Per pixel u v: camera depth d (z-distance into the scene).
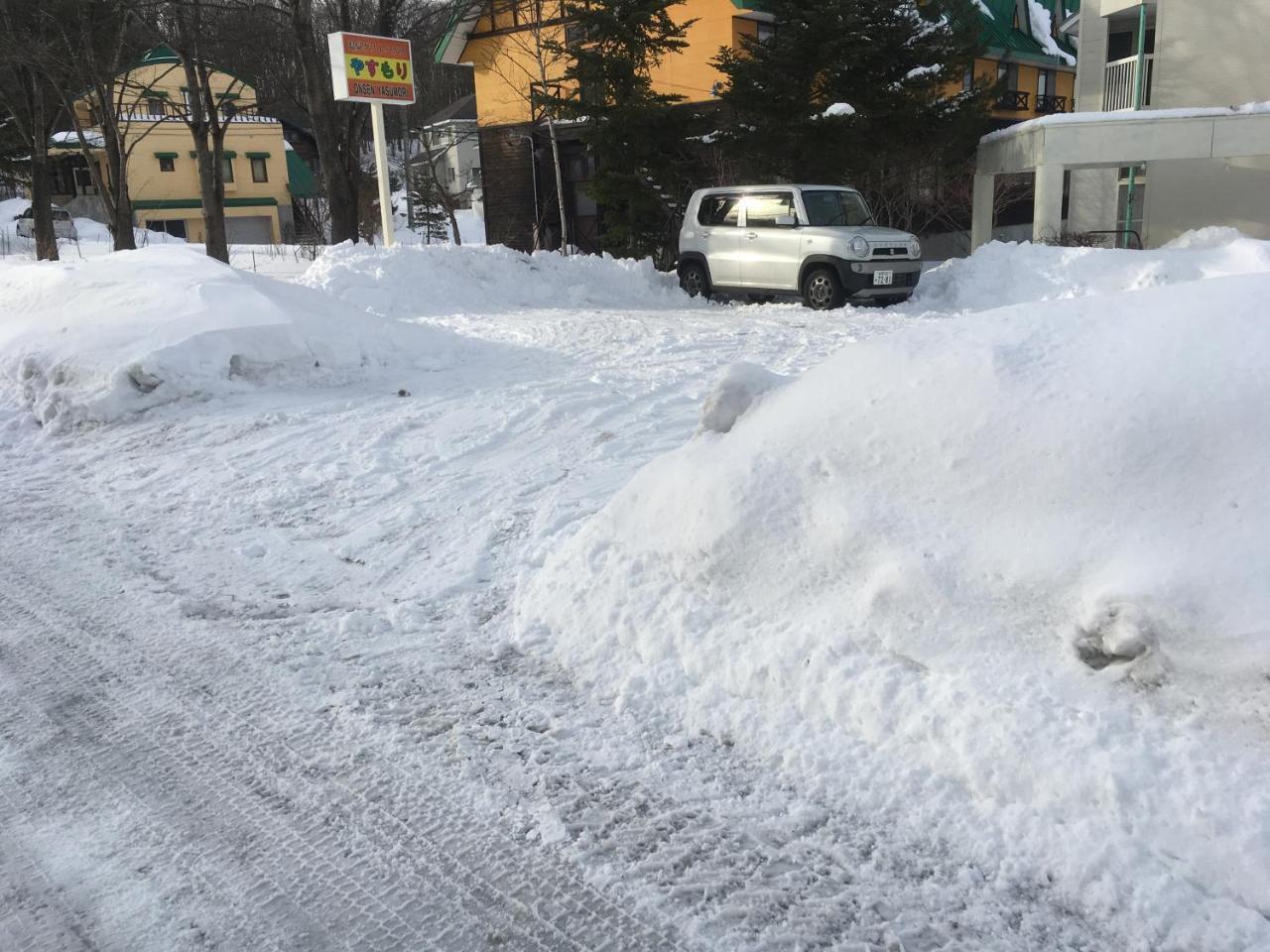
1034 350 3.61
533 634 4.22
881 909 2.58
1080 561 2.97
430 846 2.96
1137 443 3.09
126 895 2.78
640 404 8.37
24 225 43.84
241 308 9.67
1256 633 2.61
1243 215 19.80
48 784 3.35
